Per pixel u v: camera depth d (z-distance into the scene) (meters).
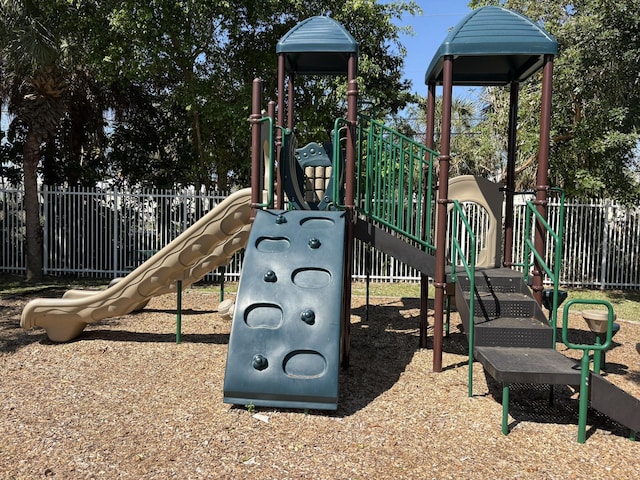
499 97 14.63
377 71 13.63
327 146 7.66
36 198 12.33
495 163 18.11
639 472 3.56
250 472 3.44
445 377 5.60
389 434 4.08
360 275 13.49
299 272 4.94
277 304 4.70
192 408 4.51
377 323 8.46
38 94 11.86
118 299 6.66
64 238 13.31
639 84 10.81
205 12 12.14
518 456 3.77
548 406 4.85
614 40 10.16
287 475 3.41
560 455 3.81
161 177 17.11
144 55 12.68
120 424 4.17
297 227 5.29
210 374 5.48
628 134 10.72
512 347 4.91
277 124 6.55
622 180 12.53
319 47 6.03
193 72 14.05
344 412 4.50
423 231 7.41
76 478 3.35
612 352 6.93
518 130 13.10
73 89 13.91
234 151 16.11
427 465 3.59
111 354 6.22
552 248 13.04
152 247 13.27
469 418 4.46
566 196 13.46
